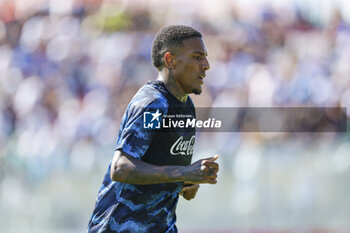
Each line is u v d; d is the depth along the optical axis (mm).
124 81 35156
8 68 38125
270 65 34750
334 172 25250
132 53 36000
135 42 36469
